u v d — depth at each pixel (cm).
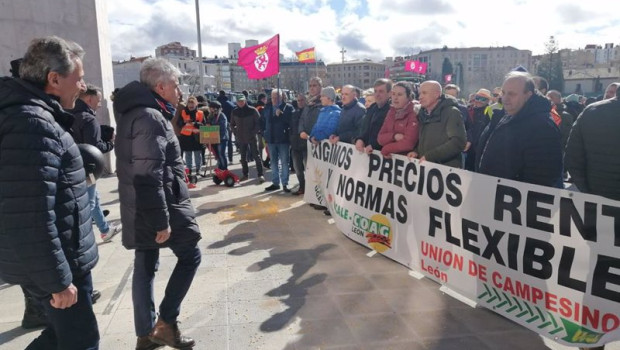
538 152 294
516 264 286
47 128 165
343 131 547
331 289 352
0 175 158
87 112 390
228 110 1137
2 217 161
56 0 828
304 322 299
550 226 265
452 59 12162
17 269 171
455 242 335
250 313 312
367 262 411
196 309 319
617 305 236
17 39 794
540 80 574
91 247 193
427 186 362
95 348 196
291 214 595
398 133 407
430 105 374
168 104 258
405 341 273
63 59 178
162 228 238
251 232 514
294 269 396
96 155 321
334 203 523
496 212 298
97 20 888
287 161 742
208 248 457
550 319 268
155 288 357
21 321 307
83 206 188
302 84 9069
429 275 365
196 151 870
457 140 356
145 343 261
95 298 335
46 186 162
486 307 309
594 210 244
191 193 749
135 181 235
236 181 817
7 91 164
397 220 403
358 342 273
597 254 244
